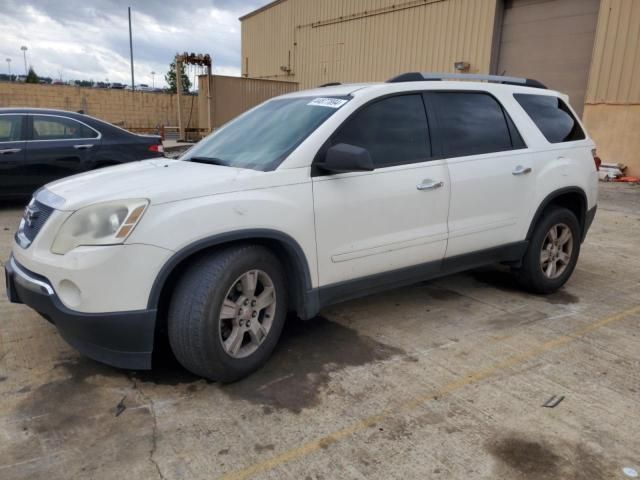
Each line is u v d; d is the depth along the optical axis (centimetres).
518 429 279
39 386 316
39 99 2553
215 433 274
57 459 252
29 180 791
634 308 456
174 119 2822
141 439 268
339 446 264
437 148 401
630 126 1265
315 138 345
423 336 394
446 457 257
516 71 1497
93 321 283
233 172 325
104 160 836
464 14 1580
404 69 1802
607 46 1275
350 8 2000
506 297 480
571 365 350
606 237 727
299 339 388
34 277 303
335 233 347
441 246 402
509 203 438
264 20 2550
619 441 270
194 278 300
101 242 281
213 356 303
